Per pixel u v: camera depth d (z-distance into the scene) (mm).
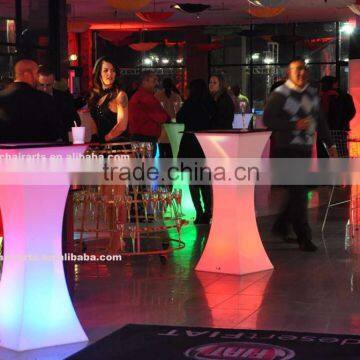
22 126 5133
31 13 6965
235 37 24984
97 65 7695
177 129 12703
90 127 8383
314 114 7879
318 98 7938
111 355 4633
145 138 9477
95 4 17688
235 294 6199
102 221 8891
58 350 4750
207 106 9789
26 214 4703
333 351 4664
